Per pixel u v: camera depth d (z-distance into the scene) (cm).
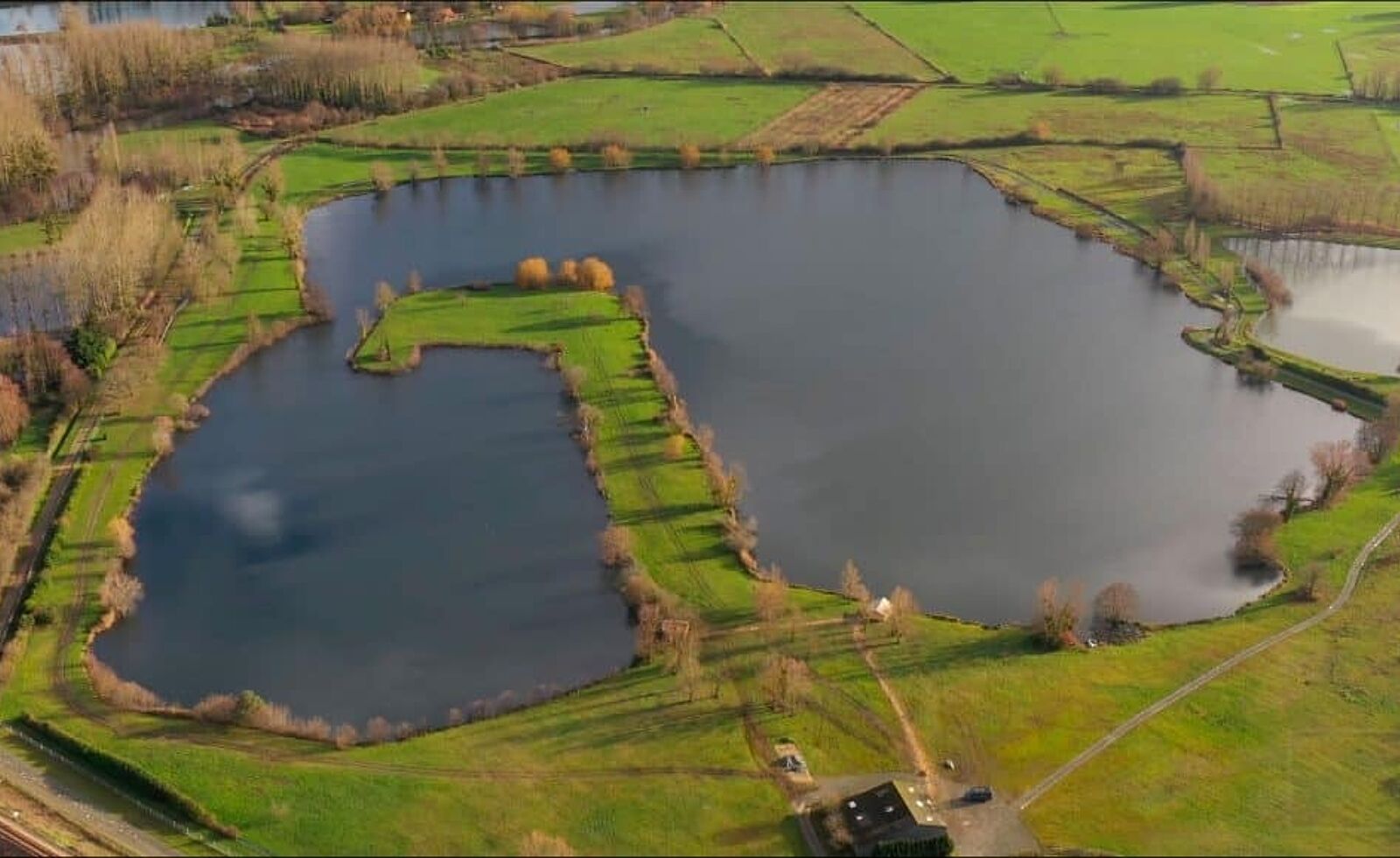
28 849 15188
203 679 18800
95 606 19988
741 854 15125
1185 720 17150
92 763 16738
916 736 16900
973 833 15375
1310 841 15212
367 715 17988
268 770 16600
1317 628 18988
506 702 18025
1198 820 15538
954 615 19875
